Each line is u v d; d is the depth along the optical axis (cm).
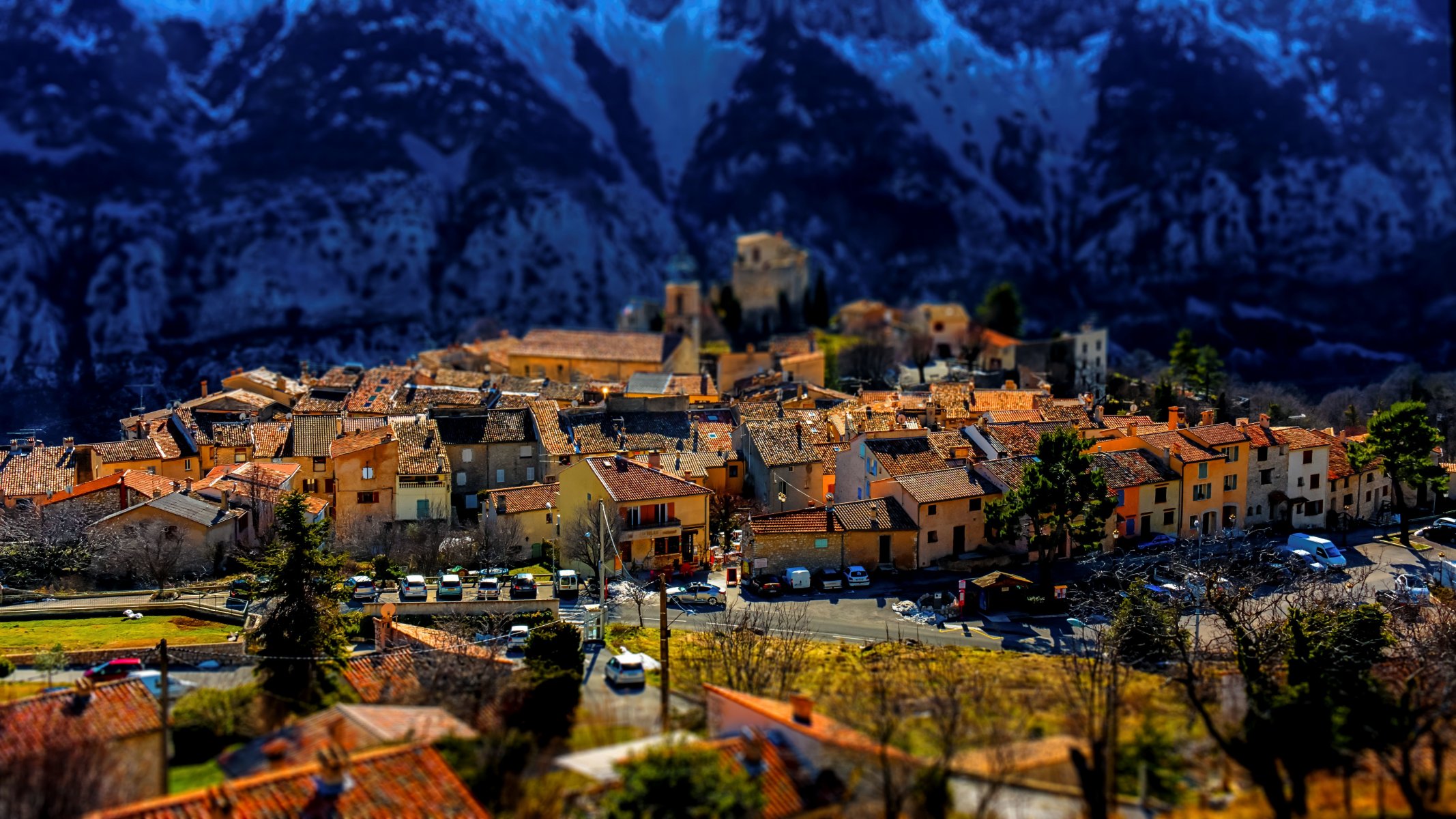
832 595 8419
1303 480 10700
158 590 8400
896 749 4009
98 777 3766
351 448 10019
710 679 5694
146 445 11181
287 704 5156
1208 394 14462
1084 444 8525
